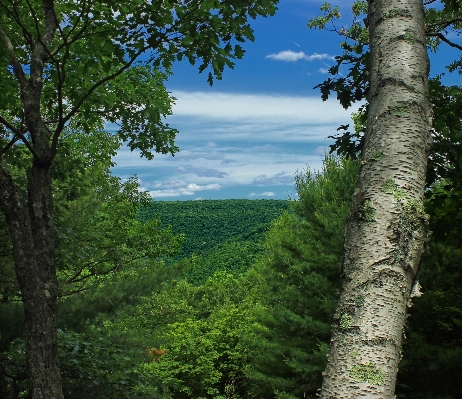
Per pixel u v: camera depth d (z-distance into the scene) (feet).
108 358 21.27
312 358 34.40
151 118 24.03
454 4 13.56
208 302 89.15
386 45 5.70
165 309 53.42
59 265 23.38
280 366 38.24
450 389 25.03
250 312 48.29
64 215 27.20
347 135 15.12
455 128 17.02
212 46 17.53
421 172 5.01
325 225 37.45
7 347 21.68
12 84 20.94
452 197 20.17
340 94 13.52
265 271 42.70
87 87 21.63
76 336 21.80
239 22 17.12
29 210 14.53
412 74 5.44
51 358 13.87
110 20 16.93
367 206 4.84
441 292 24.97
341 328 4.45
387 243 4.63
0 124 22.16
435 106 16.94
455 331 27.09
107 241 39.75
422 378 25.77
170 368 40.83
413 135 5.11
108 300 26.58
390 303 4.43
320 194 39.83
